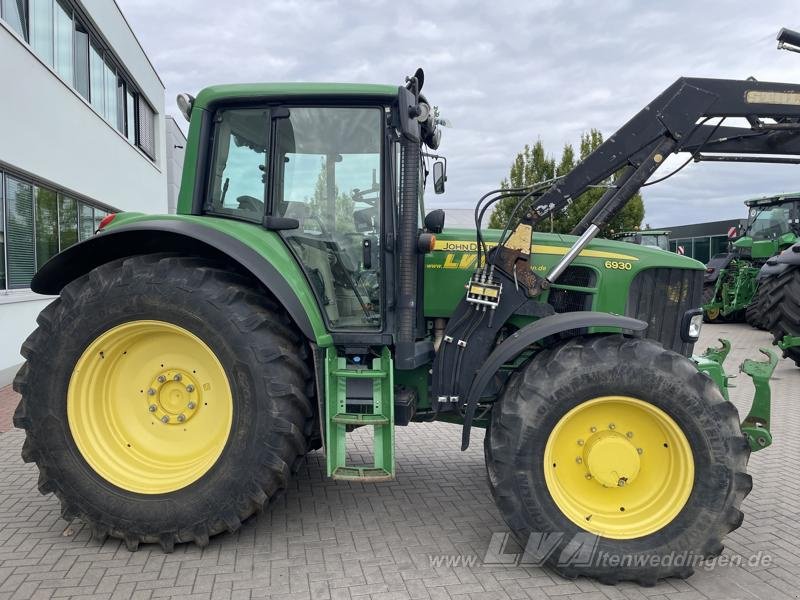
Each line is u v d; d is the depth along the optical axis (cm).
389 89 335
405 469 446
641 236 1756
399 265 340
